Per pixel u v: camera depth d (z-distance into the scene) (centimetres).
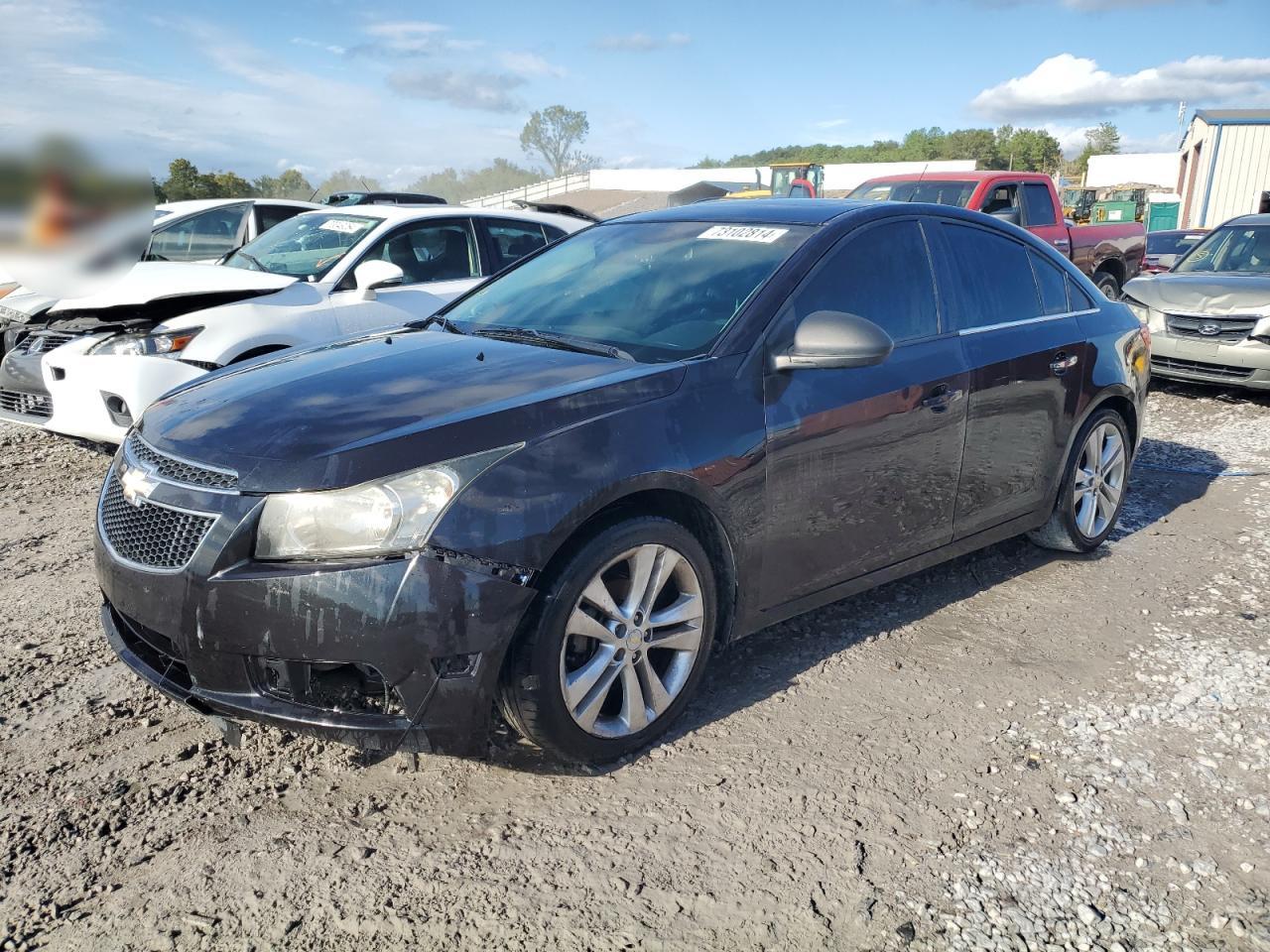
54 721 318
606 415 286
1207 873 251
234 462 264
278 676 258
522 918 232
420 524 253
